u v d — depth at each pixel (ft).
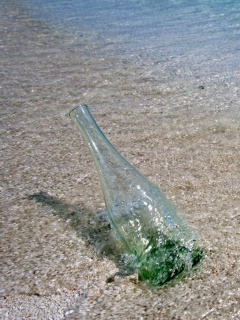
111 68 5.34
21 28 7.25
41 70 5.35
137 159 3.42
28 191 3.05
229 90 4.60
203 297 2.14
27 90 4.77
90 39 6.50
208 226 2.61
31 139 3.76
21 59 5.75
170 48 5.97
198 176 3.16
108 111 4.24
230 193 2.95
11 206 2.90
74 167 3.33
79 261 2.40
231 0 8.62
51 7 8.66
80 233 2.61
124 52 5.88
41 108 4.35
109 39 6.46
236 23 6.99
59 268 2.36
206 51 5.79
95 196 2.96
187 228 2.52
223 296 2.14
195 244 2.39
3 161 3.43
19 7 8.84
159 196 2.44
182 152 3.50
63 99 4.54
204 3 8.47
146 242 2.31
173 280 2.25
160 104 4.35
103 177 2.41
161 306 2.11
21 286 2.26
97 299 2.17
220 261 2.34
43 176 3.22
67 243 2.54
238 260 2.34
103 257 2.42
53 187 3.09
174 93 4.59
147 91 4.66
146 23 7.22
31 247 2.52
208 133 3.77
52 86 4.86
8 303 2.17
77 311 2.11
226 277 2.24
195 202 2.87
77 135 3.81
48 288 2.24
